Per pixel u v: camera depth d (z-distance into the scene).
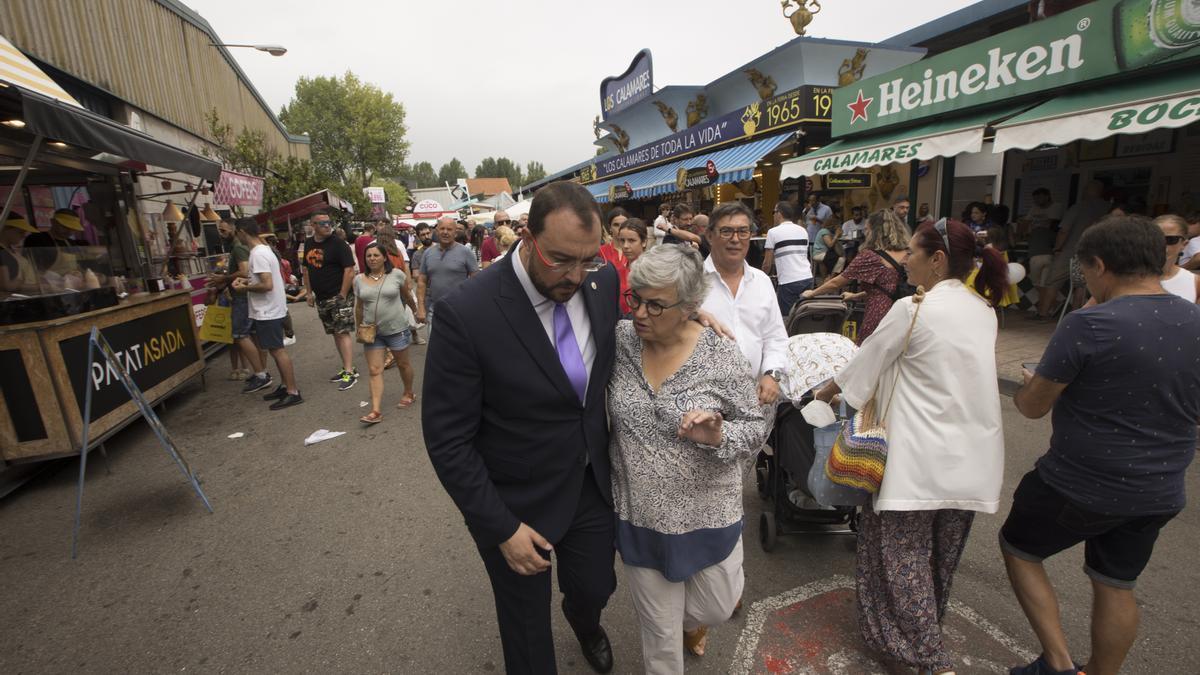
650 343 1.83
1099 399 1.81
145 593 3.06
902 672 2.31
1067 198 9.47
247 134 16.56
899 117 8.12
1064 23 5.98
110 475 4.61
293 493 4.16
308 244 6.71
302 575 3.16
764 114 10.98
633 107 17.56
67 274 4.91
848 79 11.19
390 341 5.59
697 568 1.82
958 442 2.05
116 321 5.13
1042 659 2.15
